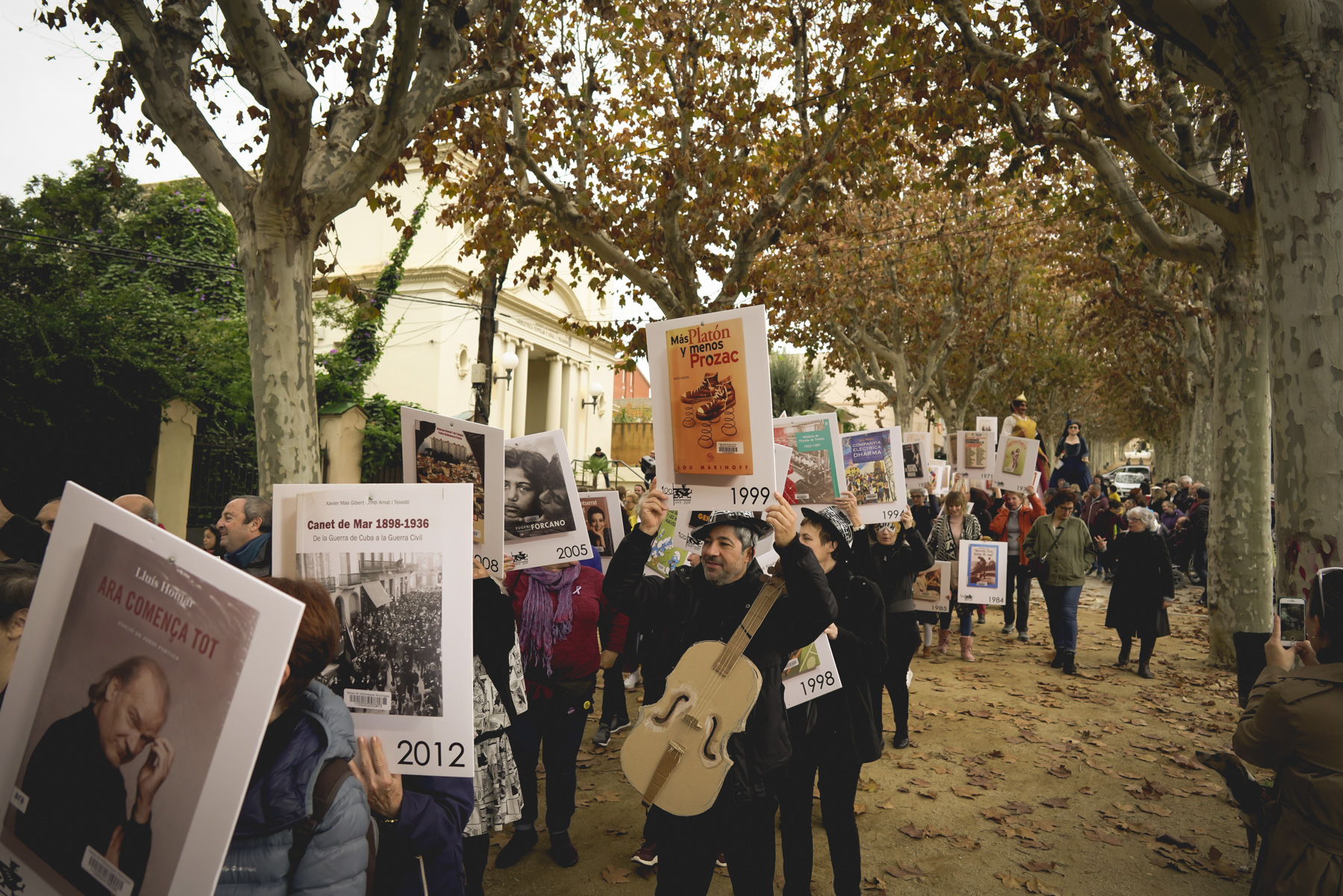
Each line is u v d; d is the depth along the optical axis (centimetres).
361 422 1797
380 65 772
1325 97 375
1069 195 1069
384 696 219
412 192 2961
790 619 296
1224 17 396
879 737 362
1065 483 1772
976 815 502
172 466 1313
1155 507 2116
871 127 1056
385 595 223
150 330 1608
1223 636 924
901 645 617
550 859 434
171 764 140
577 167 1103
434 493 225
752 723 287
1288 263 386
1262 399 895
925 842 464
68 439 1211
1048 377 3462
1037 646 1065
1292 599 318
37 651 158
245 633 138
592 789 543
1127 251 1812
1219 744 648
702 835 280
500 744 333
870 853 449
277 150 602
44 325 1197
